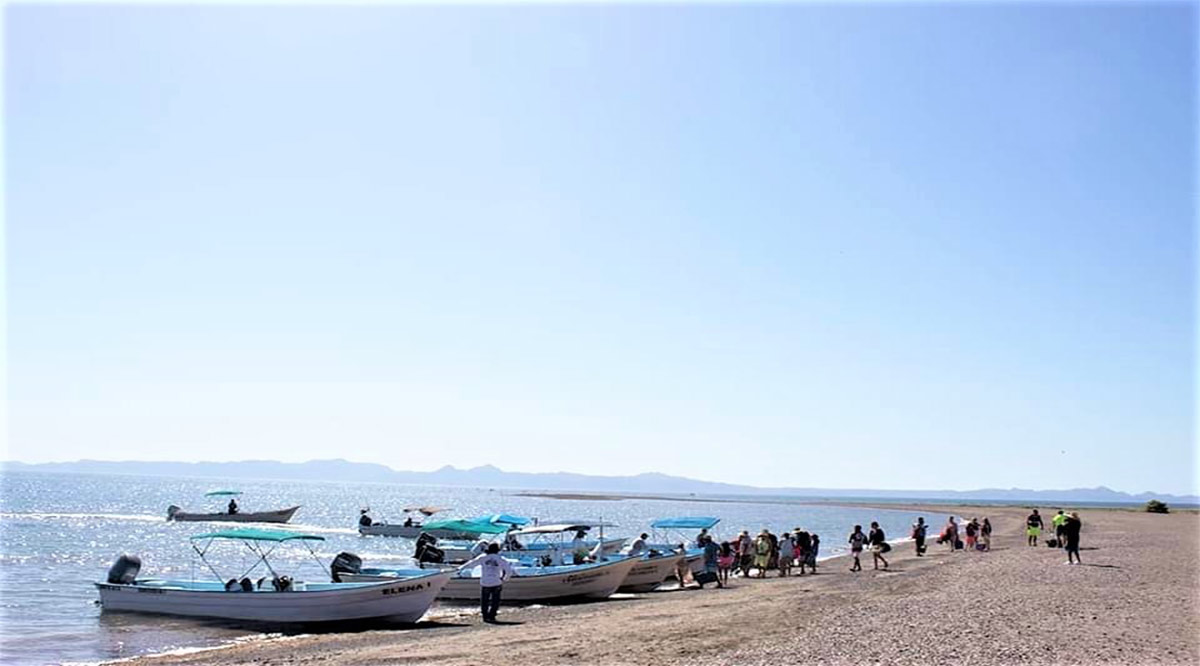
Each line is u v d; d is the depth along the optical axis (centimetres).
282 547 6044
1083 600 2481
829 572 3991
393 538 7206
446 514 13088
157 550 5544
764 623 2144
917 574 3516
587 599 3181
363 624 2536
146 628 2548
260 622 2591
